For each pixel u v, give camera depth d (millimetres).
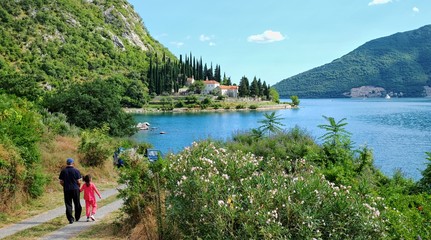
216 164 7289
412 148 41250
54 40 199750
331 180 9586
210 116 114500
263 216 5387
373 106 171500
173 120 99938
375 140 48750
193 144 8352
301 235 5242
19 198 12156
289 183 6234
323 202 5688
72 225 10156
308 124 78250
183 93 172500
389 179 11211
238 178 6898
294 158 12406
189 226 6633
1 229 9797
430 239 5965
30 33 193375
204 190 6168
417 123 76625
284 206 5605
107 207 12609
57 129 24562
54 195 14406
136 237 8117
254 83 175625
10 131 13719
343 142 12281
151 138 60438
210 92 177750
